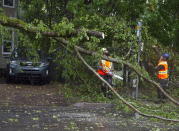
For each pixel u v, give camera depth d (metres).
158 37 13.49
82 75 7.91
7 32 6.44
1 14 6.58
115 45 7.95
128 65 6.83
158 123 8.19
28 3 16.50
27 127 7.38
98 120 8.34
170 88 13.92
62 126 7.59
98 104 10.07
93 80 8.38
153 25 13.06
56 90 13.77
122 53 7.94
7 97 11.69
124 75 9.34
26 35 6.99
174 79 14.77
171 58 14.49
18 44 7.18
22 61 15.59
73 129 7.34
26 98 11.61
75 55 7.35
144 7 12.12
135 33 8.88
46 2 15.58
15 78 15.80
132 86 10.40
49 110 9.49
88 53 6.76
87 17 8.16
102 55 6.75
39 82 16.44
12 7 20.50
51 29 6.87
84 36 6.39
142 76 6.68
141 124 8.03
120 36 7.55
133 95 10.48
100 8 11.90
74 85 8.80
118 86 9.40
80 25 8.19
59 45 7.39
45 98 11.66
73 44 6.55
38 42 7.27
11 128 7.25
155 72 12.30
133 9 11.97
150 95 11.65
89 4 12.13
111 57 7.07
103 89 8.75
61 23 6.49
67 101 10.91
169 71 14.76
